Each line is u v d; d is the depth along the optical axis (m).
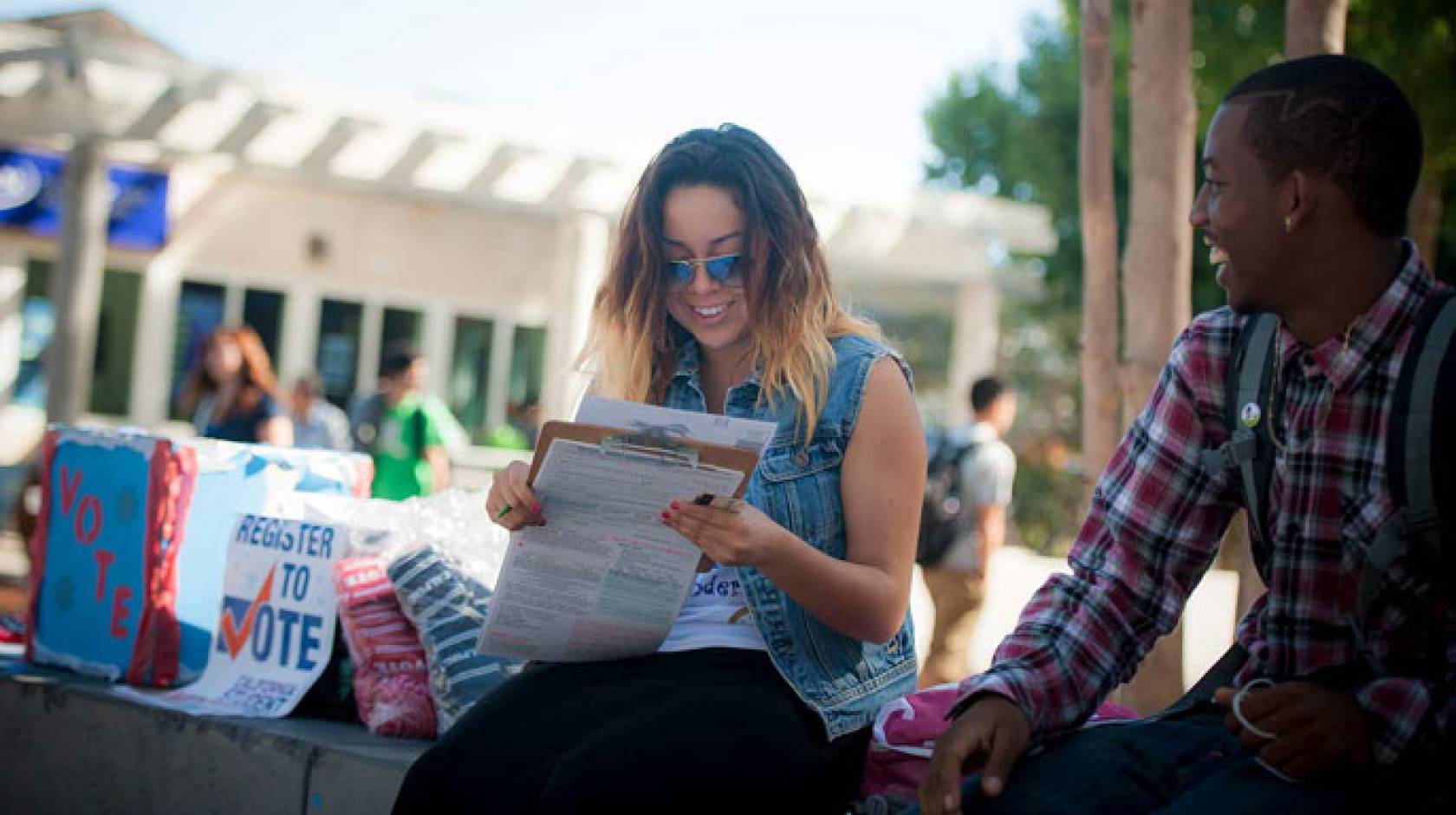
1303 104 2.10
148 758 3.66
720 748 2.42
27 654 4.29
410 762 3.19
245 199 17.00
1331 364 2.13
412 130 12.21
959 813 2.11
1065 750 2.19
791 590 2.52
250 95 11.38
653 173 2.86
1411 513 2.04
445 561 3.56
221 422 8.77
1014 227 15.33
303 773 3.34
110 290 16.31
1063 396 31.00
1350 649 2.15
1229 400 2.27
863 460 2.71
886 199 14.43
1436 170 10.33
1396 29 10.32
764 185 2.80
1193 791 2.01
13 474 11.80
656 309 2.89
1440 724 1.97
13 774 3.95
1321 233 2.11
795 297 2.79
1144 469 2.38
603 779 2.35
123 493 4.09
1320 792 1.96
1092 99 4.54
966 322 17.30
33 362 15.66
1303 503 2.17
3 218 15.30
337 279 17.66
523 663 3.45
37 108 11.26
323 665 3.69
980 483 7.71
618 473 2.45
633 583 2.60
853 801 2.89
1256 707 2.01
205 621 4.08
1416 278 2.11
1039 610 2.37
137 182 16.20
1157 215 4.30
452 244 18.44
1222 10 12.27
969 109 24.83
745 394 2.83
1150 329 4.29
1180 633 4.39
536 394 19.17
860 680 2.75
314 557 3.77
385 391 10.03
